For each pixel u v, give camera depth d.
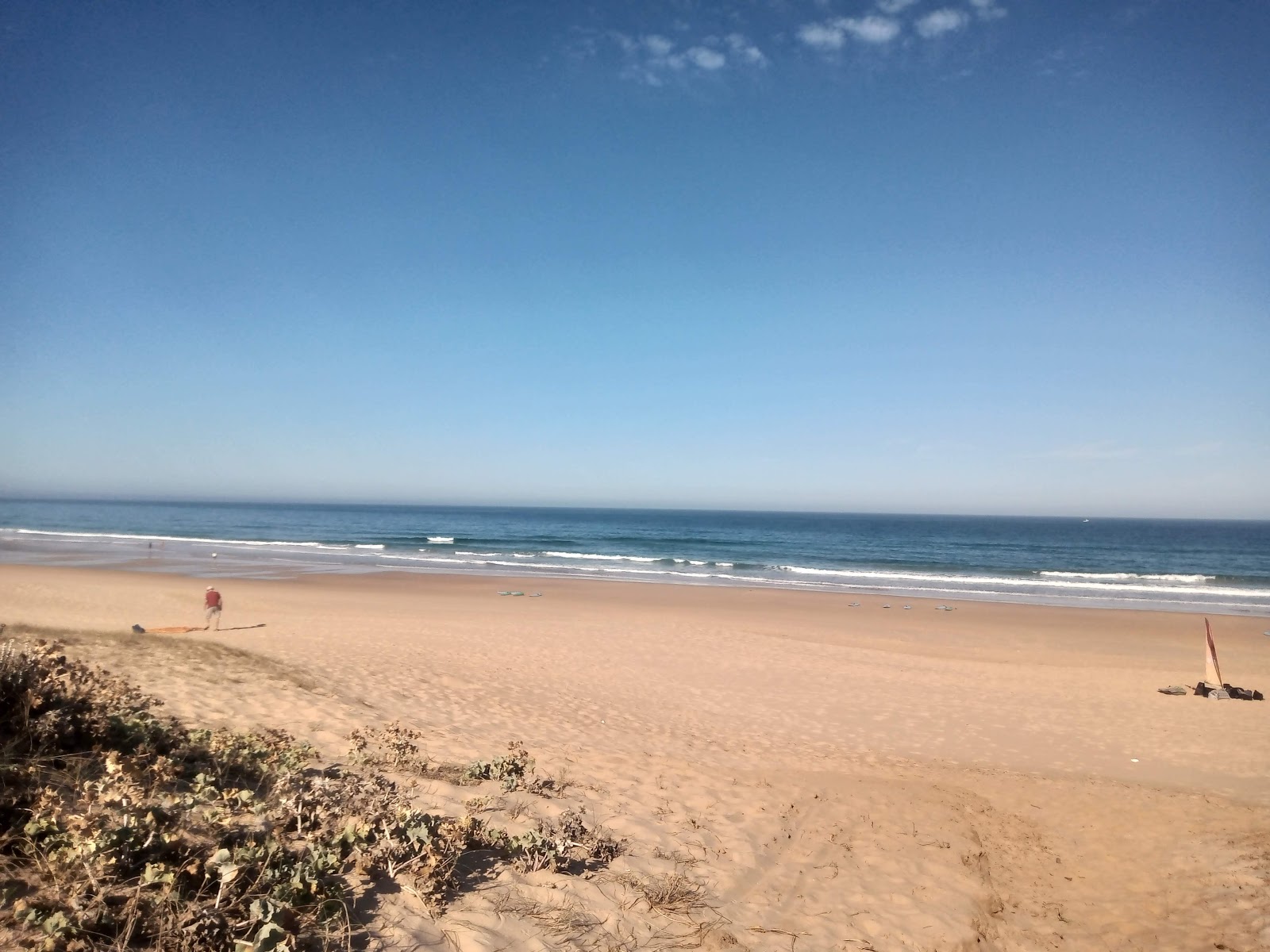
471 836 4.54
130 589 25.48
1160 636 22.16
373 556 46.41
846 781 8.41
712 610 25.50
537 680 13.23
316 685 10.18
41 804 3.52
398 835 4.26
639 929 4.09
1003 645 20.23
